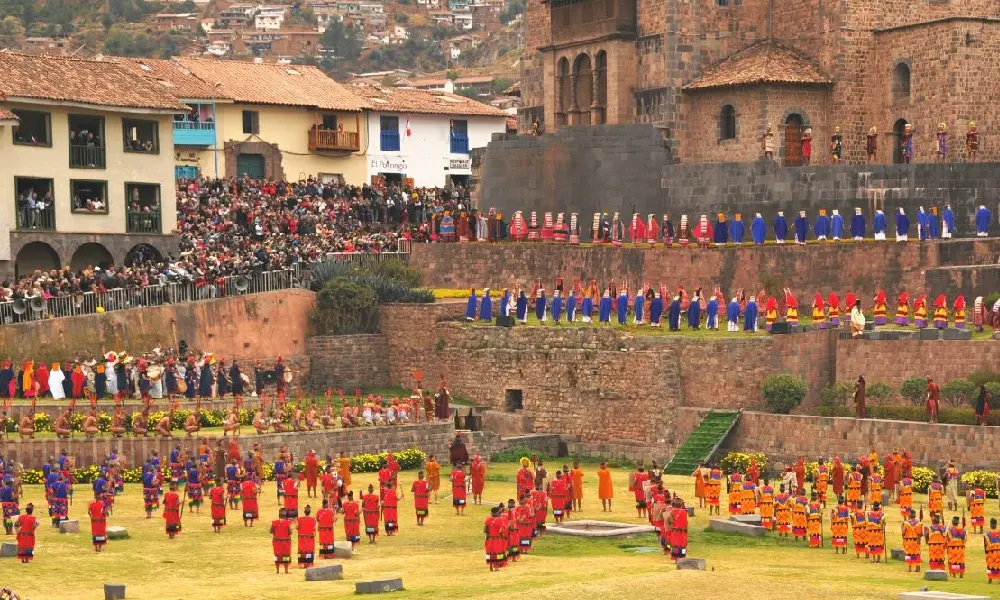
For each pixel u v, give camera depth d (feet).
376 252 333.83
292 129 404.16
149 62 402.11
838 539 190.29
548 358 289.33
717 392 272.51
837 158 317.22
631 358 278.46
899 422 245.65
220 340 297.74
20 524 181.57
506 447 278.46
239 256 313.53
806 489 233.35
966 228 302.45
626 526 205.46
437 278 333.21
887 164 304.50
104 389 266.77
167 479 238.27
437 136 431.43
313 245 329.11
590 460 280.31
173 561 183.52
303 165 405.80
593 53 346.74
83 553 187.83
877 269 287.89
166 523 200.23
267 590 164.35
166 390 271.90
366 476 252.42
